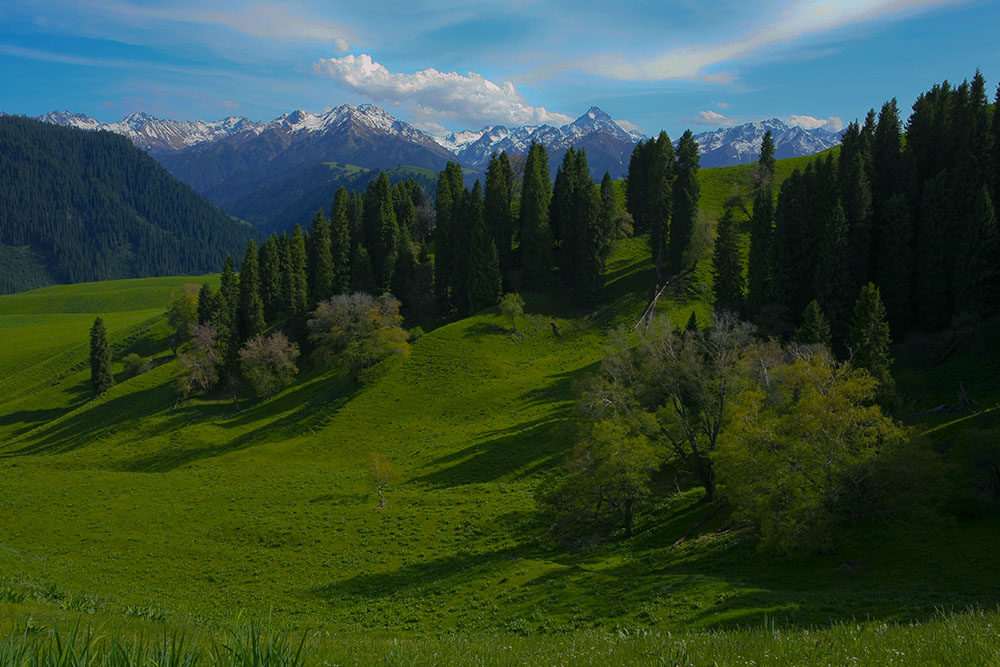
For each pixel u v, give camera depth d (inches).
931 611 892.0
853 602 995.3
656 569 1435.8
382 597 1585.9
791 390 1710.1
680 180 4367.6
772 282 3078.2
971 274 2541.8
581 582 1381.6
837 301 2760.8
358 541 2069.4
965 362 2349.9
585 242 4446.4
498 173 5036.9
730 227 3518.7
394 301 4247.0
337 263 5354.3
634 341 3570.4
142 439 3905.0
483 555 1802.4
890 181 3272.6
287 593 1702.8
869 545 1279.5
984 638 315.3
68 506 2760.8
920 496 1286.9
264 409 4077.3
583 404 2063.2
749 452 1411.2
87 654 200.8
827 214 2974.9
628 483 1718.8
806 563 1288.1
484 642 558.9
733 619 978.1
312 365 4653.1
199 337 4576.8
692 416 2198.6
